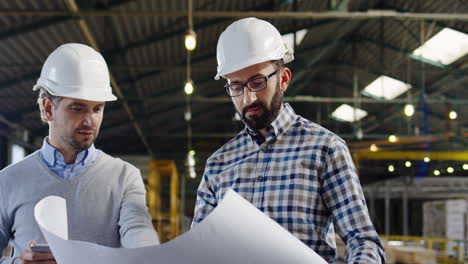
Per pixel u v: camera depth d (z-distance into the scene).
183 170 20.67
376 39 11.88
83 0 6.83
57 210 1.38
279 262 0.97
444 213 15.80
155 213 13.56
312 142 1.49
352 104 15.20
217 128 18.16
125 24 8.13
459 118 13.59
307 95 16.27
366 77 13.63
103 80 1.76
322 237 1.44
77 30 7.77
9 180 1.84
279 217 1.45
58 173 1.85
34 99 10.40
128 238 1.67
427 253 7.94
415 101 11.76
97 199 1.82
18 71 9.12
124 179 1.88
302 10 9.51
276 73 1.50
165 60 10.35
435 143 15.56
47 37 7.87
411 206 21.84
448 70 11.55
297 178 1.46
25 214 1.79
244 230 0.93
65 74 1.72
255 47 1.47
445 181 18.64
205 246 0.93
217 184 1.64
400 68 12.47
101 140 16.33
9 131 11.31
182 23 8.66
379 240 1.30
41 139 13.41
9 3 6.66
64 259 1.07
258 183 1.53
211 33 9.52
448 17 7.39
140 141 17.30
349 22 10.77
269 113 1.50
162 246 0.92
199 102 14.36
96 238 1.79
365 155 14.70
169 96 12.85
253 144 1.60
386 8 10.63
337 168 1.42
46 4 6.78
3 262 1.73
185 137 17.91
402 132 15.78
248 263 0.96
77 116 1.73
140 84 11.67
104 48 8.95
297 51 11.73
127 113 13.37
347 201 1.37
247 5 8.79
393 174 19.19
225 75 1.51
